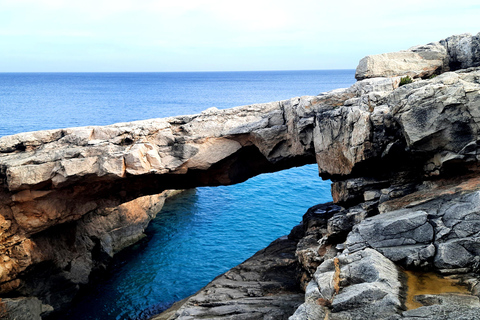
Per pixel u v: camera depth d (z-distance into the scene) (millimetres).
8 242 25250
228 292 21750
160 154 25422
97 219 32844
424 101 17297
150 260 34219
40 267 26578
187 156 25297
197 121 26250
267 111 25938
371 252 14820
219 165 27062
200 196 50031
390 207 17734
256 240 37188
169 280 30953
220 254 34781
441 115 16906
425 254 14281
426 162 18578
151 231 39969
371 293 12547
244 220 42031
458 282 13297
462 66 24797
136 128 25141
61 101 153250
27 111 115750
